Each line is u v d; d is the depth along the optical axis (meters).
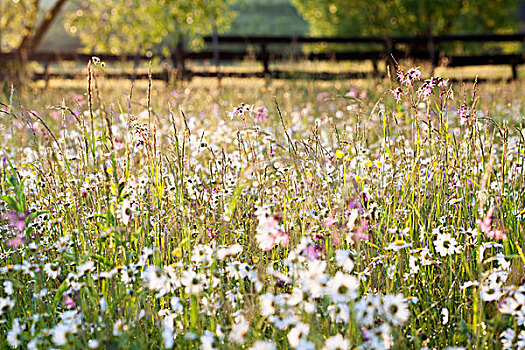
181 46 16.56
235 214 3.84
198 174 4.64
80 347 2.55
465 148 4.16
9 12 18.47
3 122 6.08
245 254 3.37
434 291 3.27
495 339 2.79
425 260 3.12
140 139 3.78
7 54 15.42
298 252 2.70
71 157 4.09
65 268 3.20
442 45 24.75
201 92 11.99
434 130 3.92
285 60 15.73
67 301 2.88
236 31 59.94
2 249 3.62
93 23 17.28
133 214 3.41
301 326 2.38
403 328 2.96
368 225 3.37
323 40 16.91
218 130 6.40
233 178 4.18
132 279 2.84
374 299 2.56
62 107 3.43
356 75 13.95
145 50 17.06
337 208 3.34
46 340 2.65
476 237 3.31
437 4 25.12
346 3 26.48
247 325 2.50
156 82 14.02
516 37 17.81
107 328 2.62
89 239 3.25
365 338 2.42
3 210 4.00
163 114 8.20
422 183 4.00
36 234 3.59
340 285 2.37
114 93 9.76
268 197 3.90
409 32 26.41
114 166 3.13
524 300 2.57
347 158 3.76
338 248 3.11
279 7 80.06
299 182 3.77
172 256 3.36
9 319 2.99
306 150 3.71
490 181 4.21
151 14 16.66
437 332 2.96
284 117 7.13
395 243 3.01
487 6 26.83
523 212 3.48
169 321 2.76
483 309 2.95
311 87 10.58
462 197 3.72
